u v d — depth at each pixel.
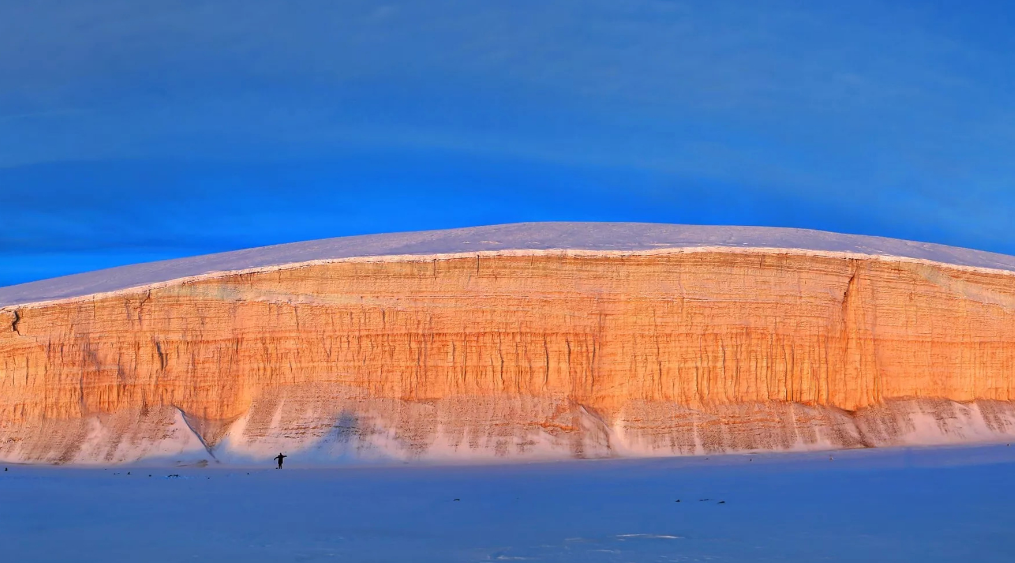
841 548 21.39
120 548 22.31
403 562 20.41
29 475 36.72
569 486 31.23
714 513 25.84
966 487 29.81
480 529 23.92
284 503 28.44
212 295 44.19
